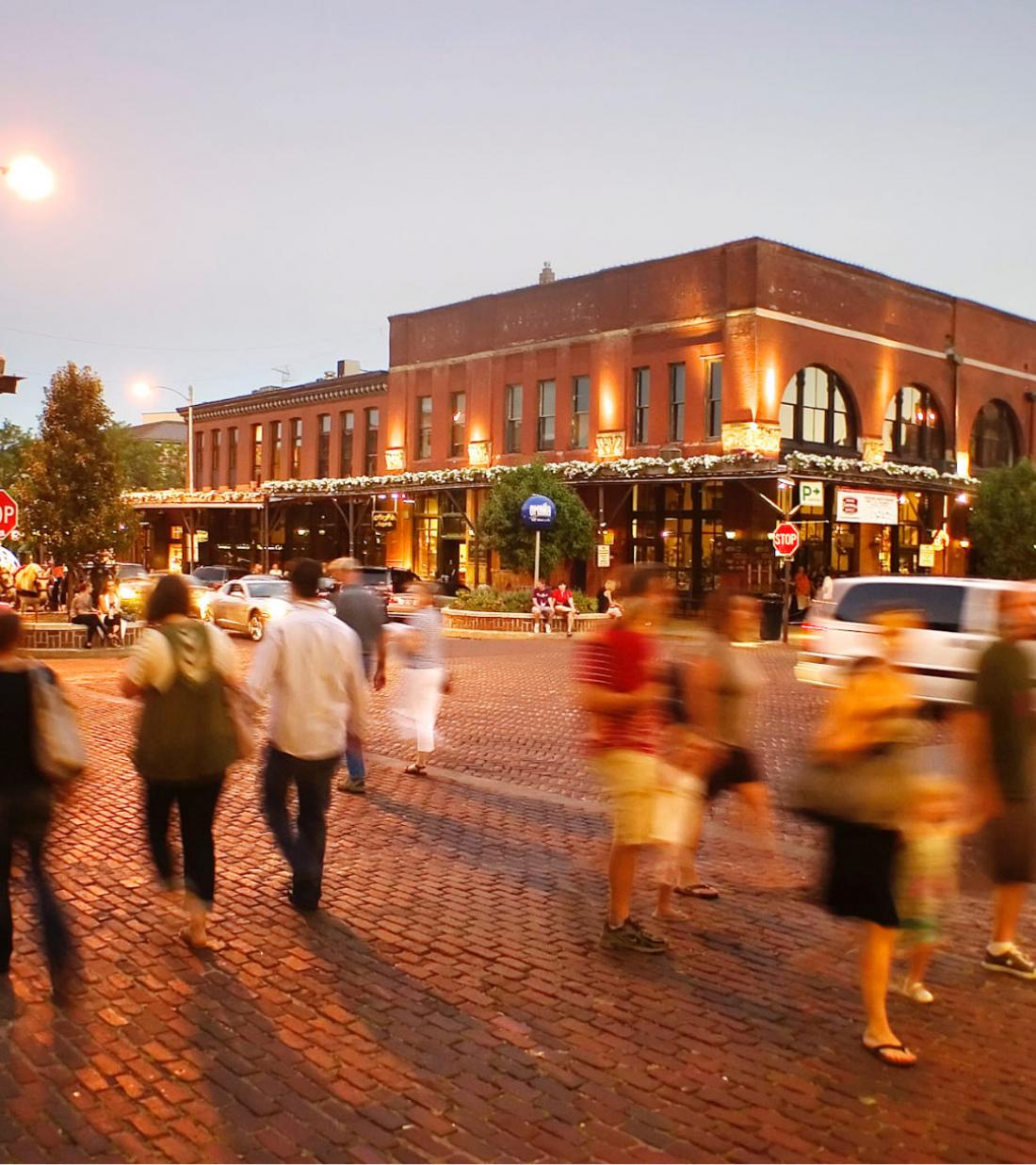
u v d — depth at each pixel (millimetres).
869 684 4773
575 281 37719
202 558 56375
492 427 40688
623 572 5941
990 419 42594
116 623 22328
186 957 5723
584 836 8336
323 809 6523
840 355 35156
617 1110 4188
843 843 4738
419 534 43281
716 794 6895
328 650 6367
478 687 17703
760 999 5309
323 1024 4926
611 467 32812
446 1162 3801
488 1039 4805
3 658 5199
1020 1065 4645
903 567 37031
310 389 49125
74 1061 4516
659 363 35188
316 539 49094
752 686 6688
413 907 6613
